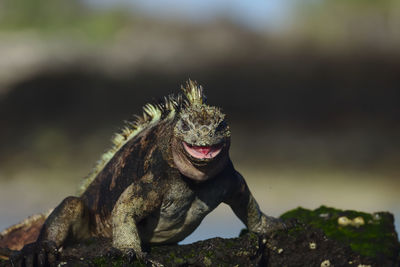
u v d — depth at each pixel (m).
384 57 74.56
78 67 75.00
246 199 14.14
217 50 80.62
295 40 81.81
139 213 13.02
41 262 12.74
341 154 51.53
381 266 14.66
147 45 82.50
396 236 15.68
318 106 65.38
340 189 41.66
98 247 13.64
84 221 14.09
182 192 13.02
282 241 14.35
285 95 69.75
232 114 66.25
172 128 12.88
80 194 15.24
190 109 12.37
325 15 86.75
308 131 59.94
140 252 12.53
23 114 64.25
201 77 75.69
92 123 62.41
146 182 13.02
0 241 15.58
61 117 63.53
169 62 78.19
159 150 13.04
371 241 15.23
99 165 15.17
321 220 16.23
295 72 74.06
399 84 67.69
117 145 15.00
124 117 64.38
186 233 13.91
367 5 86.31
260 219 14.44
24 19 95.69
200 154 11.97
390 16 83.12
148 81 74.31
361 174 45.75
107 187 13.99
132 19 92.31
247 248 13.31
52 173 47.19
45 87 69.69
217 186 13.29
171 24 87.31
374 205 37.03
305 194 40.34
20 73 72.81
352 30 83.19
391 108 62.78
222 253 13.12
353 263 14.48
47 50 79.50
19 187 43.47
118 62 77.88
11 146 54.78
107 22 90.69
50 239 13.60
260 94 70.25
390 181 43.09
